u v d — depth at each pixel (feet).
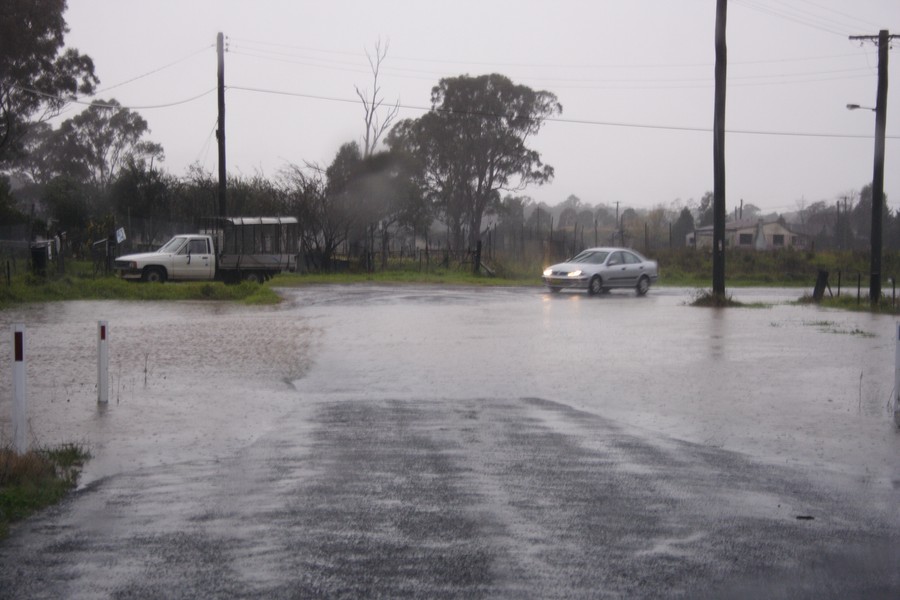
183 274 110.63
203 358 51.24
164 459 28.99
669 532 21.53
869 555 20.06
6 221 163.43
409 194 186.09
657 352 55.36
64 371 45.93
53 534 21.29
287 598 17.30
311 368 48.06
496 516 22.68
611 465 28.22
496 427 33.86
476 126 212.43
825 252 195.31
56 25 162.50
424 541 20.70
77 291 92.53
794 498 24.71
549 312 83.41
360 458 28.91
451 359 51.80
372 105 182.19
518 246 179.01
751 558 19.77
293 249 119.65
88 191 197.57
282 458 28.96
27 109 166.40
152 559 19.52
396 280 141.08
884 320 78.69
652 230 293.64
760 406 38.40
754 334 65.72
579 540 20.85
